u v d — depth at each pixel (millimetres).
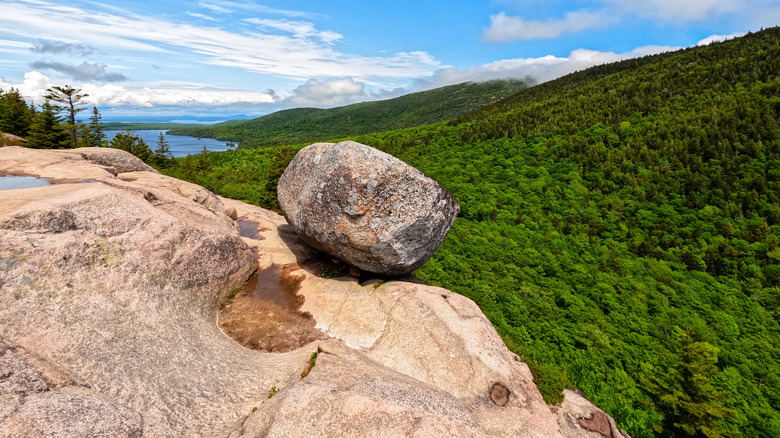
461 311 11523
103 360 6348
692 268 57969
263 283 13188
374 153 11422
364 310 11516
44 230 7473
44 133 37062
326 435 5781
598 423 9898
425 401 6852
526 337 36312
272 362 8922
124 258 8539
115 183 12570
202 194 16969
